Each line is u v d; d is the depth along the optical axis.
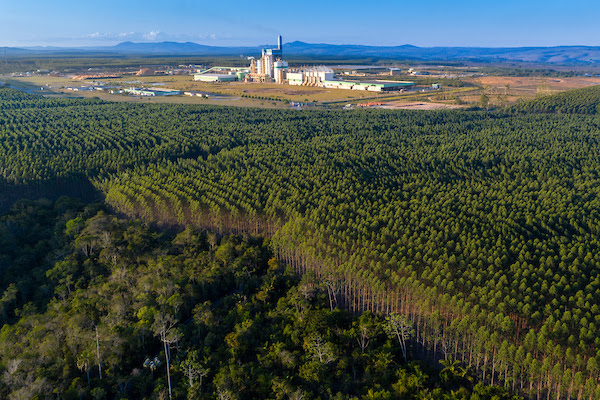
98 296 120.94
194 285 129.62
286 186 185.50
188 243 154.75
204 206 172.38
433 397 91.06
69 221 158.62
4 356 97.06
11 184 194.12
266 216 166.62
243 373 95.25
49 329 104.75
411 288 120.38
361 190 181.50
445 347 107.25
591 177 197.62
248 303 122.81
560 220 150.00
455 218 152.75
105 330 102.56
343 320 117.25
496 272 122.62
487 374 101.94
